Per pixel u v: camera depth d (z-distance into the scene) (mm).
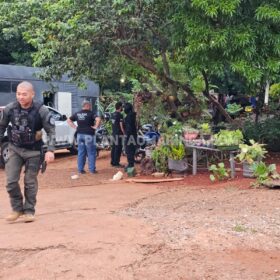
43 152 7520
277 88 15617
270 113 16469
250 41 10836
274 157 13844
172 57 14297
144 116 15164
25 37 12734
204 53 11094
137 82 15406
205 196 9086
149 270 5383
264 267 5449
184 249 5973
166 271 5352
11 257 5824
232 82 18516
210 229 6676
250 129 14781
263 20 10977
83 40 11859
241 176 10766
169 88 14922
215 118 16391
